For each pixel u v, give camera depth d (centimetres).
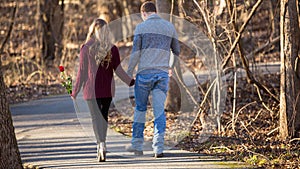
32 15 3684
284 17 1497
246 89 2086
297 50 1506
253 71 2164
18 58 3189
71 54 3306
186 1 1788
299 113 1530
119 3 4353
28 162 1430
